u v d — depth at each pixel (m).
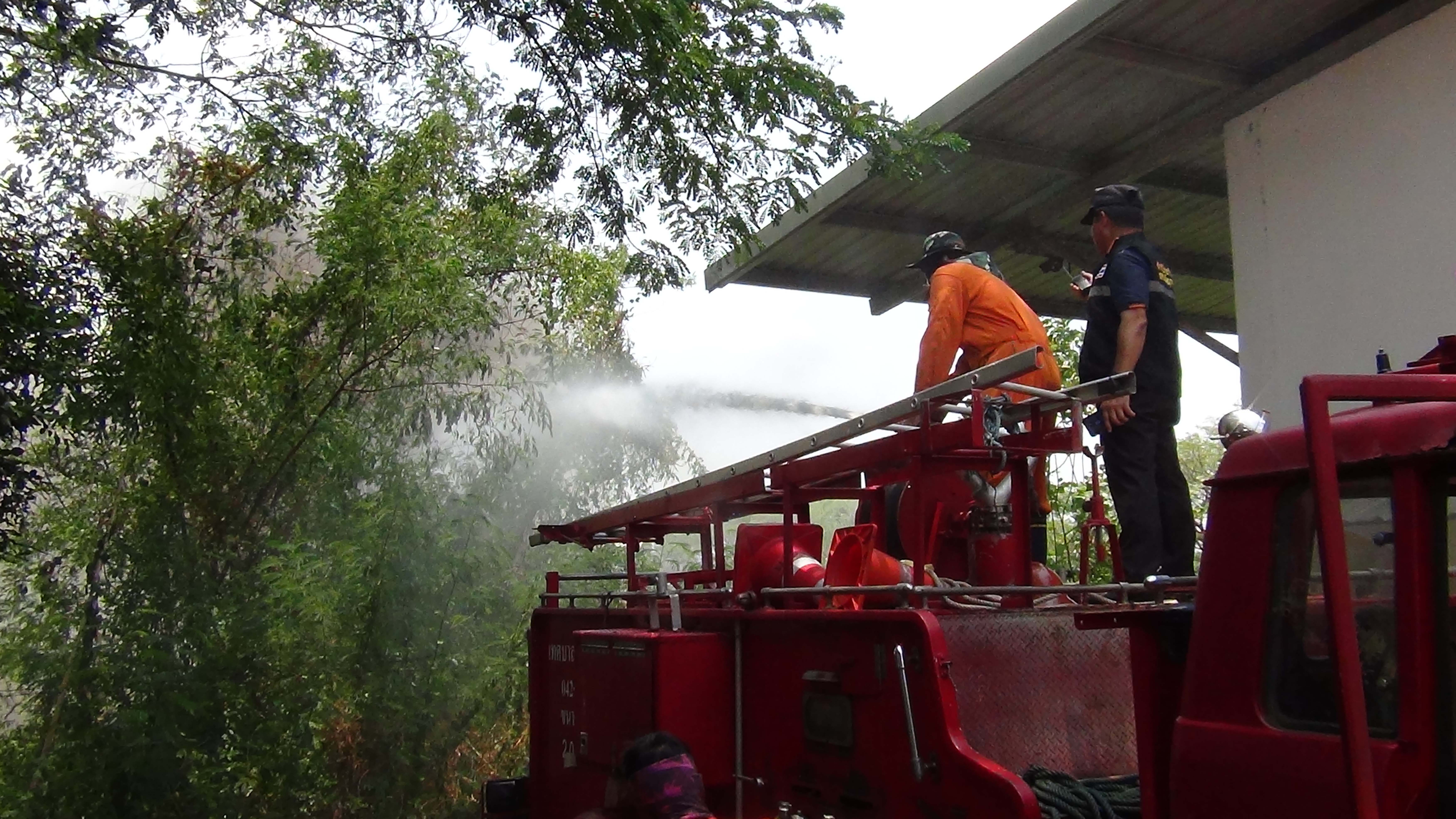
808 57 7.83
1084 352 4.91
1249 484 2.50
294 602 7.08
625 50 7.34
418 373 8.46
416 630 7.50
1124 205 4.91
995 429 3.31
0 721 7.69
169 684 6.89
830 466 3.95
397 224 7.93
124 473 7.57
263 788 7.42
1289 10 6.58
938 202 8.95
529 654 6.26
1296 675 2.35
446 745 7.91
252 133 8.05
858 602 3.87
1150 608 2.98
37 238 7.00
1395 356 6.32
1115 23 6.45
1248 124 7.27
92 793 6.76
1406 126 6.29
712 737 4.14
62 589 7.43
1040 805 3.12
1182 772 2.54
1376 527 2.21
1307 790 2.25
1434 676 2.06
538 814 5.68
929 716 3.20
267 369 7.95
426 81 8.86
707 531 5.67
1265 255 7.09
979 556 4.07
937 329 4.95
